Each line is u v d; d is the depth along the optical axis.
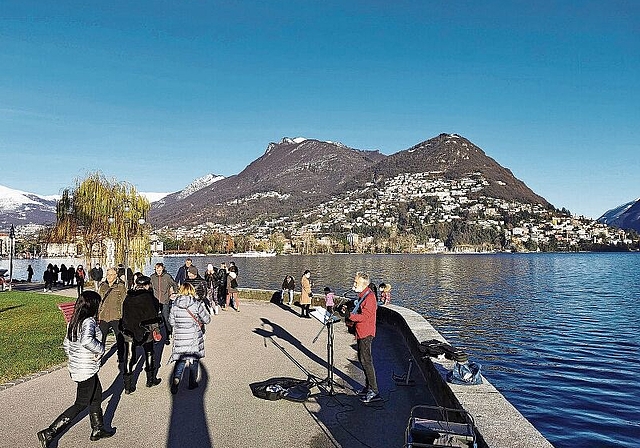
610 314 41.88
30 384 8.95
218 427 6.77
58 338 13.53
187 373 9.75
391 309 14.89
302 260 185.50
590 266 135.00
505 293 62.12
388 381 9.03
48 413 7.39
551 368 23.08
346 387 8.68
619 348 27.58
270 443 6.22
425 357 8.62
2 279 35.28
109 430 6.62
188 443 6.23
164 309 13.59
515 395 18.94
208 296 19.97
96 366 6.36
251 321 16.81
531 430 5.31
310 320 17.11
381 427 6.75
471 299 55.38
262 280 86.69
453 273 104.19
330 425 6.83
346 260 184.00
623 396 18.72
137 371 10.07
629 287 69.50
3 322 16.78
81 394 6.28
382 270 116.44
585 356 25.59
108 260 32.22
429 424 5.48
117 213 32.47
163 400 8.02
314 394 8.19
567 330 33.78
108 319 9.66
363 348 7.77
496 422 5.53
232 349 12.08
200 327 8.85
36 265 121.50
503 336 31.73
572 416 16.62
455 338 31.17
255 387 8.59
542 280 84.31
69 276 37.62
